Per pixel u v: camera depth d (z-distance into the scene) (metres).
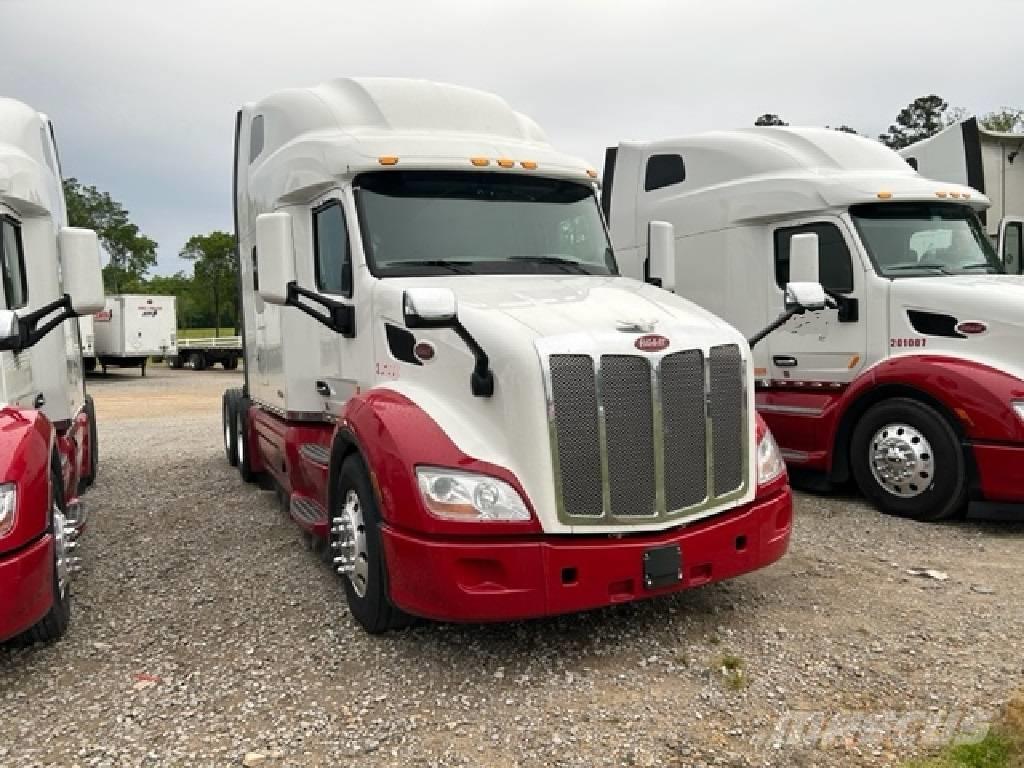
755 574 5.35
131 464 10.12
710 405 4.30
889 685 3.83
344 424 4.64
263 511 7.35
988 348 6.34
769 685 3.86
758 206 7.86
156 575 5.62
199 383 26.97
